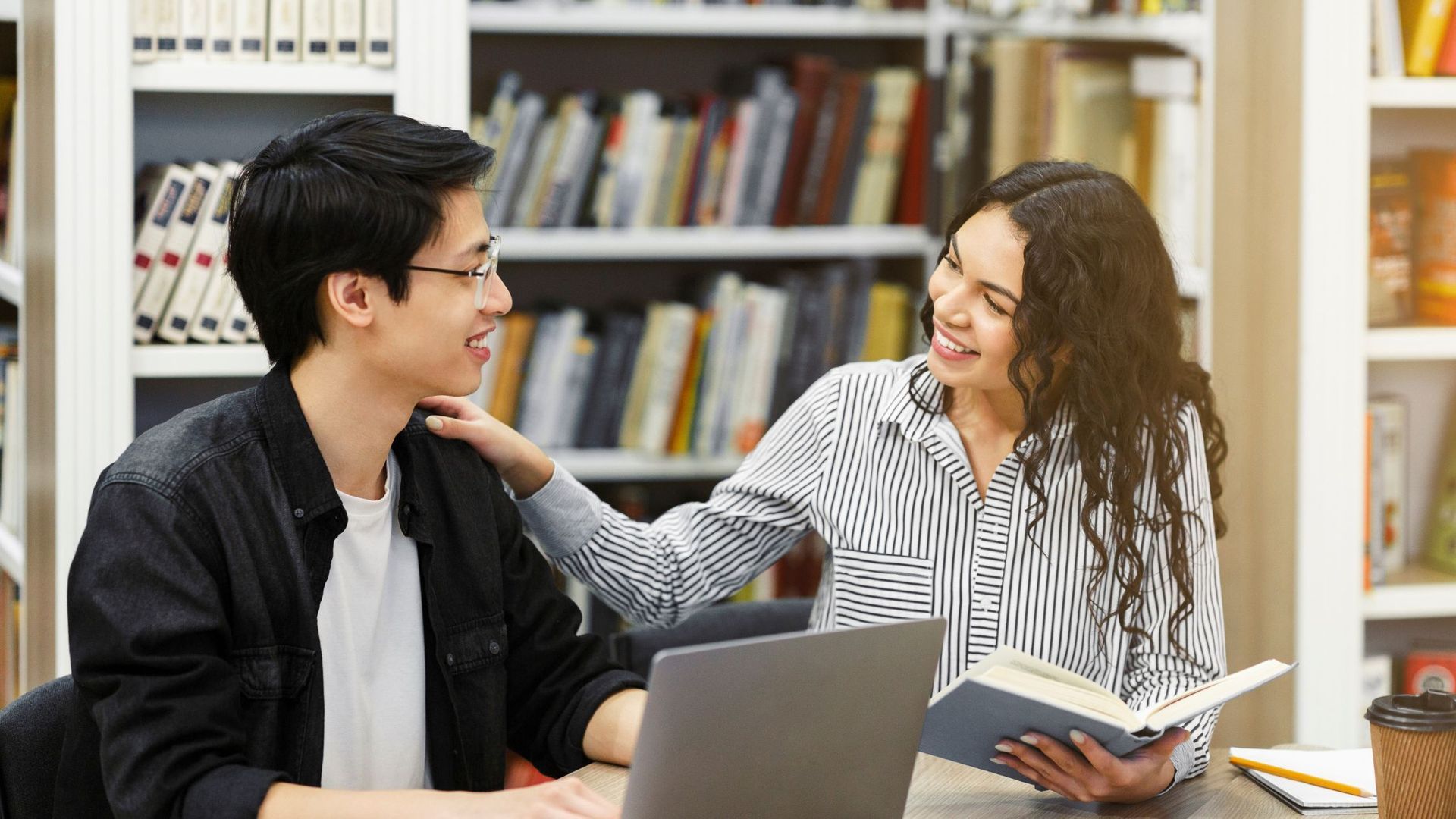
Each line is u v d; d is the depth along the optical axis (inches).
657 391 125.7
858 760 47.8
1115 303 59.1
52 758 53.1
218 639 50.0
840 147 129.2
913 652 47.3
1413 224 99.3
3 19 95.5
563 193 123.1
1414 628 102.8
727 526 68.8
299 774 52.1
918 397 64.7
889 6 126.6
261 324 52.1
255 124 88.4
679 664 40.9
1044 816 53.1
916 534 64.2
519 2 119.6
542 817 46.1
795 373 128.6
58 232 78.8
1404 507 99.9
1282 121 94.8
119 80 78.9
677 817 43.7
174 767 47.1
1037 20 112.0
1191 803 54.8
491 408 124.0
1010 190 60.5
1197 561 63.0
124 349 80.4
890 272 138.6
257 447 52.2
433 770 57.4
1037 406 60.3
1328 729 95.4
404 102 83.4
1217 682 54.2
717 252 125.4
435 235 50.7
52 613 83.8
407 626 56.6
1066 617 62.7
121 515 49.2
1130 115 107.9
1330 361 92.7
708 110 126.0
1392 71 93.3
